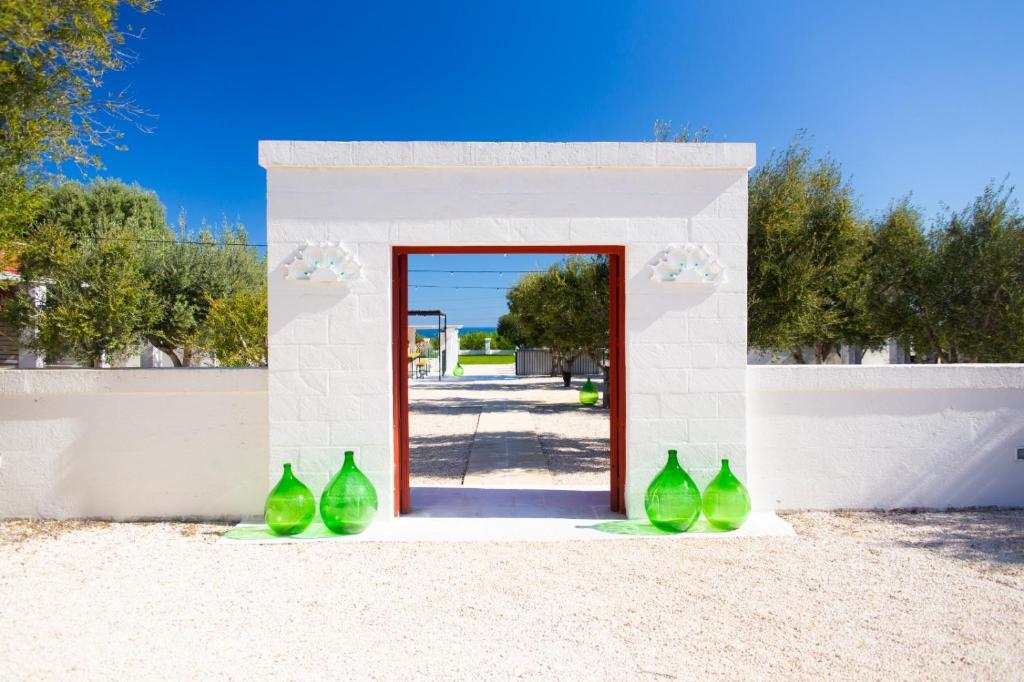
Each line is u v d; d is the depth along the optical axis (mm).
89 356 12773
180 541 5188
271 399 5543
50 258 12008
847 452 5988
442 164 5535
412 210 5578
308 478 5559
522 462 9070
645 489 5660
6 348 14875
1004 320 9578
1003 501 6070
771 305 8312
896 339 11312
